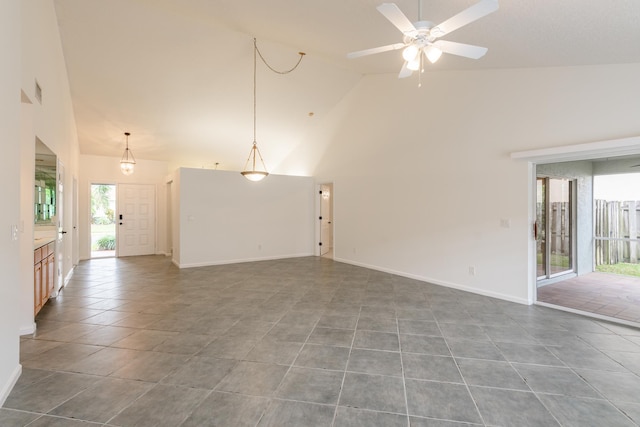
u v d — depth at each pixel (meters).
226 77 5.81
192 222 6.62
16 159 2.28
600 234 5.36
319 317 3.60
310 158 8.15
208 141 7.78
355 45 4.27
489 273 4.45
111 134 7.02
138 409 1.94
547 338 3.03
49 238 3.94
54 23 4.10
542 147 3.90
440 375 2.37
